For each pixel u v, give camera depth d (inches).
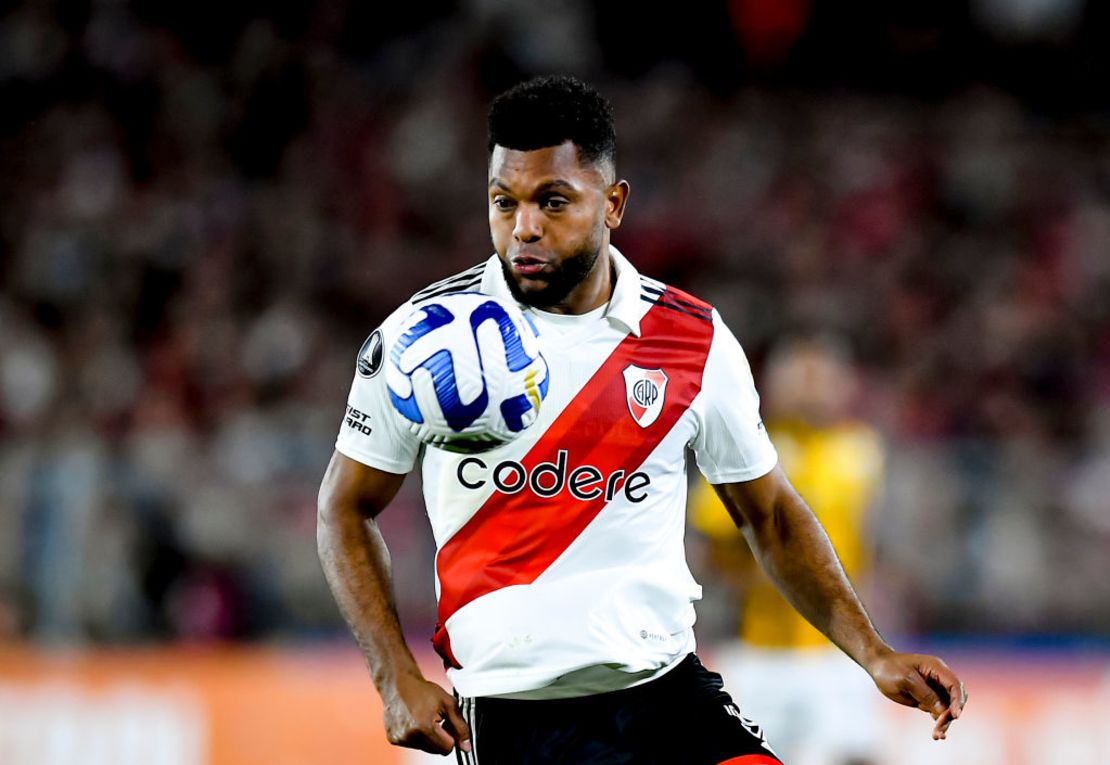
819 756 1057.5
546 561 465.1
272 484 1215.6
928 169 2119.8
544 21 2176.4
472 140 2050.9
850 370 1771.7
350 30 2148.1
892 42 2277.3
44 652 1131.3
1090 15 2304.4
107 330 1675.7
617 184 475.8
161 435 1210.6
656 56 2233.0
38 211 1881.2
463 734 441.1
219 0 2119.8
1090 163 2133.4
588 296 474.0
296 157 2021.4
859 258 1979.6
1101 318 1935.3
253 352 1675.7
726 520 1035.9
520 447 461.7
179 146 2005.4
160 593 1181.7
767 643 1060.5
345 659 1159.6
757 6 2235.5
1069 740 1122.7
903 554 1210.6
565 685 469.7
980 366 1811.0
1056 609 1216.8
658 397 474.3
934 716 462.9
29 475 1170.0
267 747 1103.0
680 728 474.0
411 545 1182.9
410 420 440.8
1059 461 1234.0
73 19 2087.8
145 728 1107.3
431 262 1914.4
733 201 2027.6
